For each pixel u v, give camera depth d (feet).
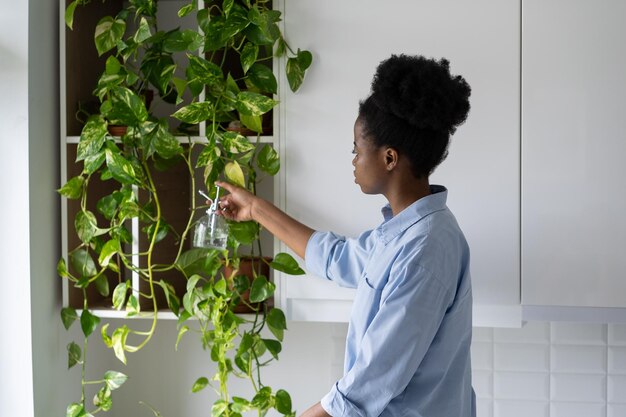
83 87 6.57
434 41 5.84
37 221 6.08
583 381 6.93
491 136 5.82
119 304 6.19
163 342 7.41
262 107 5.83
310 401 7.25
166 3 7.11
